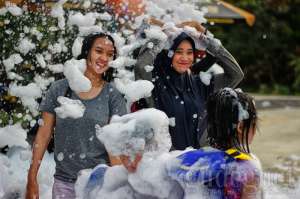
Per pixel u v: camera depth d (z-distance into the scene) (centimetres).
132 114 369
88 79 450
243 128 348
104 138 365
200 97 527
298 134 1495
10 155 619
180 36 518
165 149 361
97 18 627
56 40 696
